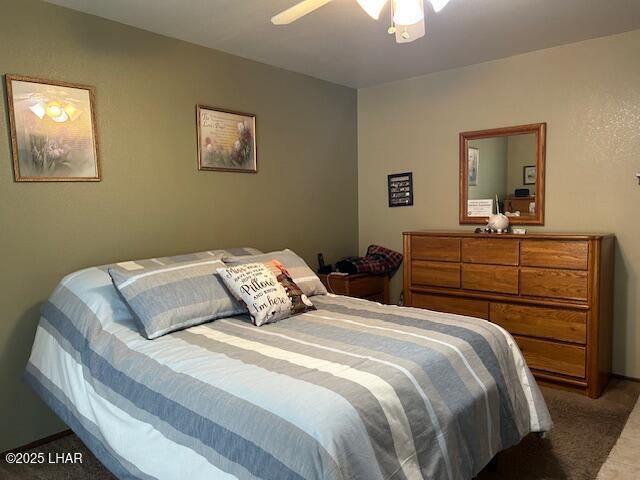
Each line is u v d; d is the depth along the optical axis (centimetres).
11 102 224
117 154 266
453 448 155
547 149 328
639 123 292
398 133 407
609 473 201
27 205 232
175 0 235
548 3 246
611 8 254
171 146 292
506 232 326
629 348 308
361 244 438
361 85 418
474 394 170
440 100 378
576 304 279
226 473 128
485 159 357
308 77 384
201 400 143
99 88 257
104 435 167
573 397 279
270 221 359
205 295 221
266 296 221
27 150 230
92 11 247
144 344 187
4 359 228
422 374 159
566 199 323
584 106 311
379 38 294
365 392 138
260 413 130
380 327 207
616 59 297
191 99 302
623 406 266
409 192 403
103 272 233
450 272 335
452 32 287
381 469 128
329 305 255
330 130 407
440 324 211
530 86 332
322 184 402
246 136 337
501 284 310
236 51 319
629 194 299
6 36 222
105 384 176
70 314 213
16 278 230
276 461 120
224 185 325
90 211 256
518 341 305
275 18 186
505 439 186
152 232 285
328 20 263
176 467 141
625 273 304
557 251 284
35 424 241
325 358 166
